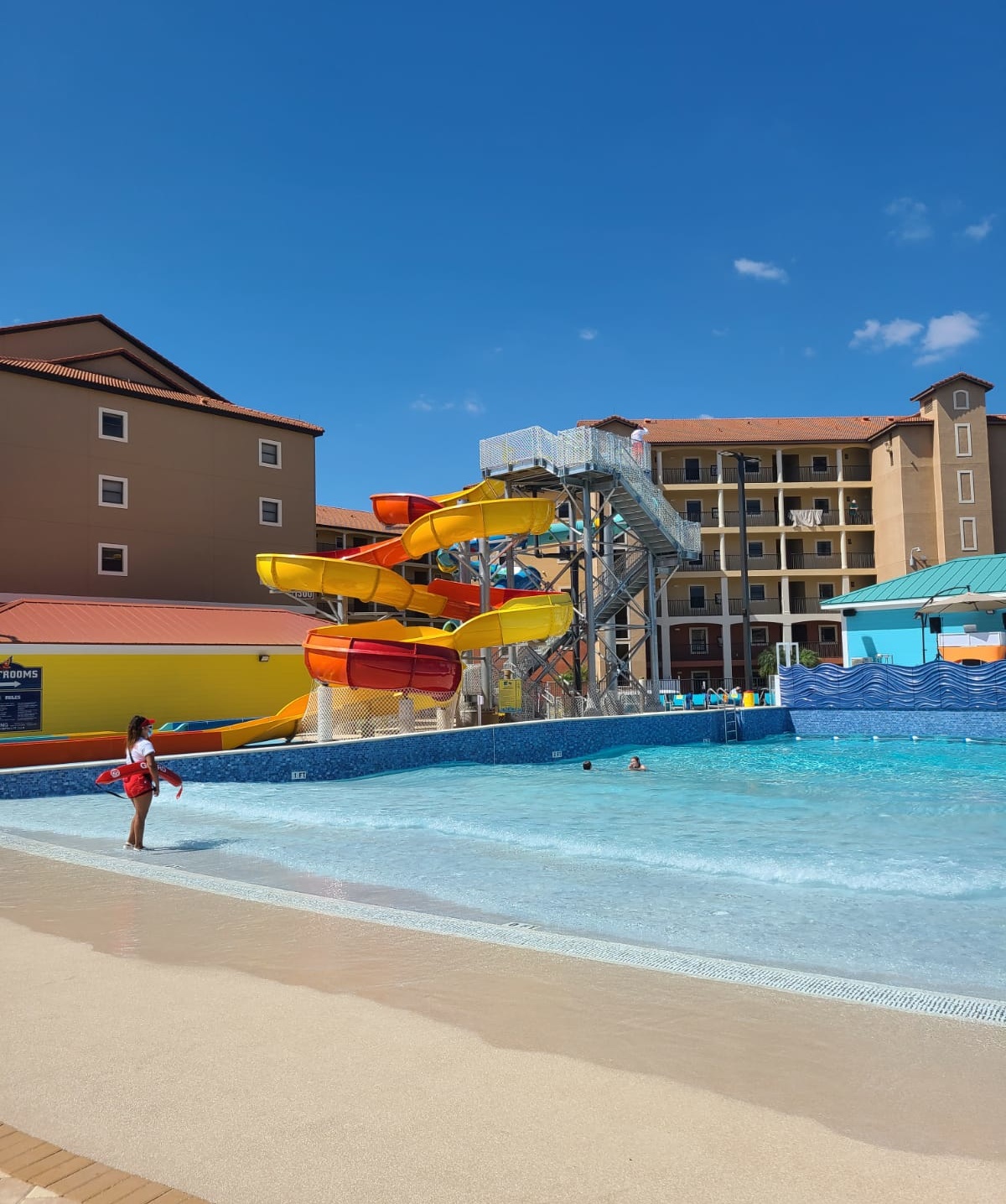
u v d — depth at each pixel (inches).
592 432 1173.1
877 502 2178.9
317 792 655.8
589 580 1201.4
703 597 2190.0
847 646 1457.9
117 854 410.0
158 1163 127.8
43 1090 152.2
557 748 957.2
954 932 276.7
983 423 2042.3
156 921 272.7
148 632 1009.5
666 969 224.2
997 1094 151.5
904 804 601.9
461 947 243.1
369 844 440.8
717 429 2279.8
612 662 1322.6
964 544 2011.6
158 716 983.6
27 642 890.1
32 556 1189.7
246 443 1440.7
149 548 1307.8
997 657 1232.8
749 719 1143.0
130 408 1305.4
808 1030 181.9
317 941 249.6
